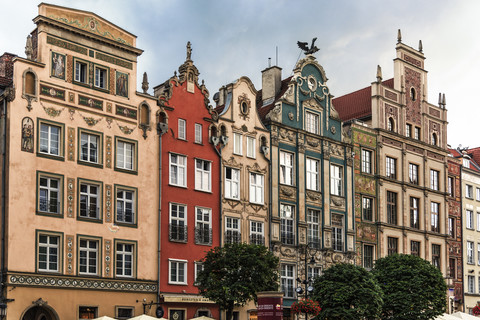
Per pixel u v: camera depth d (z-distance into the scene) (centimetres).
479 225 7100
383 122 5925
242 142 4856
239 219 4756
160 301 4222
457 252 6694
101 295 3966
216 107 5331
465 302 6700
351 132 5631
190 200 4494
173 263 4356
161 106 4416
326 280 4544
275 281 4119
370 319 4716
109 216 4066
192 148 4559
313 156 5297
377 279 5022
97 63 4141
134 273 4141
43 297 3716
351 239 5459
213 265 4062
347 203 5478
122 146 4216
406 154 6109
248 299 4166
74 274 3869
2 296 3581
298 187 5141
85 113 4038
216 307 4550
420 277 5009
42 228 3766
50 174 3838
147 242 4225
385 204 5834
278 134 5088
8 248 3619
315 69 5462
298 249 5059
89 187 4016
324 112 5466
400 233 5931
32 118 3806
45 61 3903
